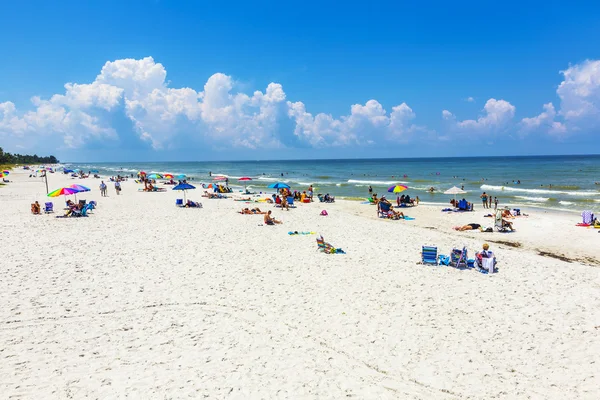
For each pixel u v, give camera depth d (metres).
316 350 8.34
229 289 11.81
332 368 7.66
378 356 8.14
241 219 24.45
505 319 9.88
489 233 20.95
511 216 25.33
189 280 12.56
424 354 8.23
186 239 18.38
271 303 10.79
